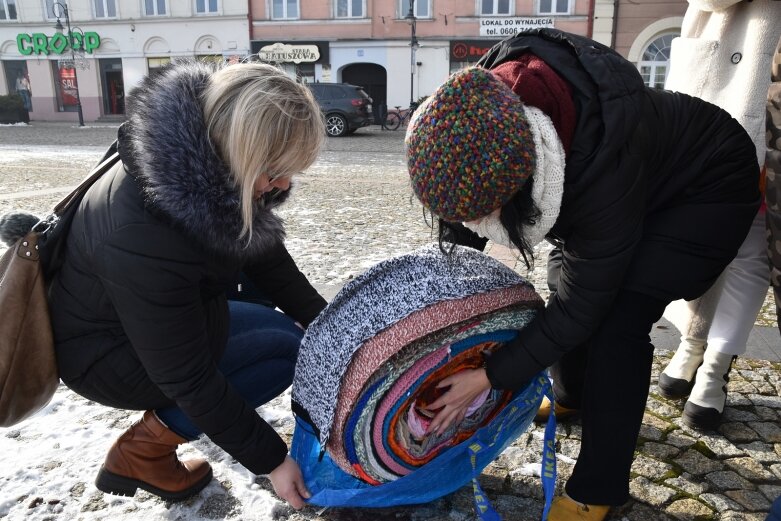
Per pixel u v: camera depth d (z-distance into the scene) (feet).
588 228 4.27
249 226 4.31
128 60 79.30
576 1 67.15
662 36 64.34
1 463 6.36
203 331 4.72
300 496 5.30
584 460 5.38
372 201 22.09
